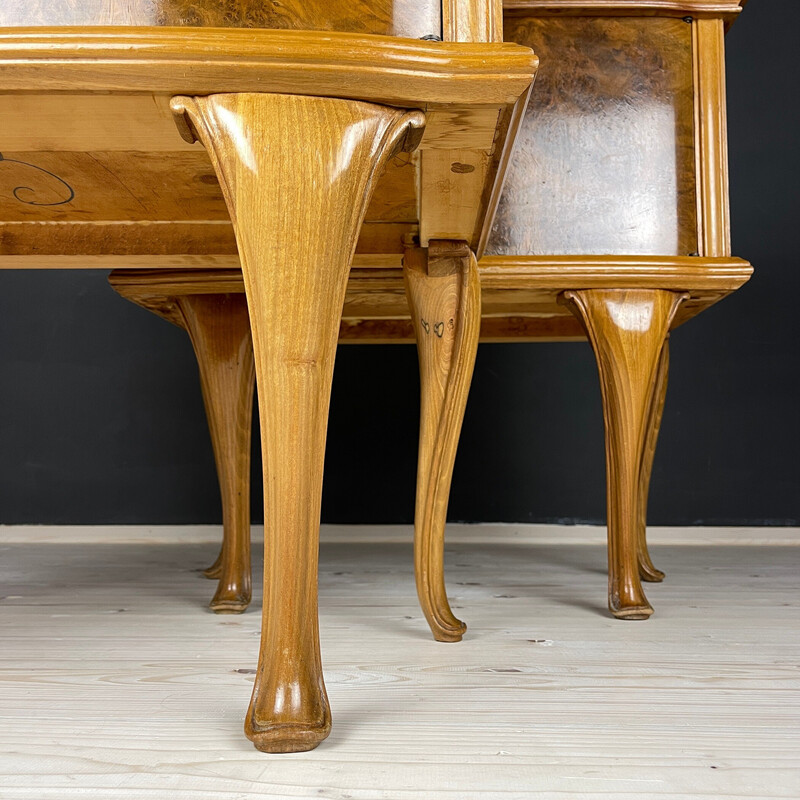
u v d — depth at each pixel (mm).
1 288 2004
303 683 533
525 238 972
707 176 979
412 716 616
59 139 594
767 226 2025
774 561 1590
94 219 822
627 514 1004
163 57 489
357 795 472
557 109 981
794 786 493
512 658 798
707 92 984
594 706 644
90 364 2000
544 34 984
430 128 571
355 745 552
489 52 507
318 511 537
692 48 989
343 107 516
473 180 675
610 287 980
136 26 492
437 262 844
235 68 494
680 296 1001
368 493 1977
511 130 580
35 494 1980
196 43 487
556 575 1381
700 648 846
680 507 1986
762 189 2031
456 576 1368
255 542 1893
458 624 878
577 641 876
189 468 1985
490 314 1344
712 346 2008
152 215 809
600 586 1263
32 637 886
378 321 1421
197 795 471
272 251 511
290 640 532
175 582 1296
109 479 1984
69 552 1718
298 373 518
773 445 1991
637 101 983
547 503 1979
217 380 1032
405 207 797
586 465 1982
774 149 2035
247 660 783
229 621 978
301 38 493
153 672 738
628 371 986
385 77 502
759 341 2008
